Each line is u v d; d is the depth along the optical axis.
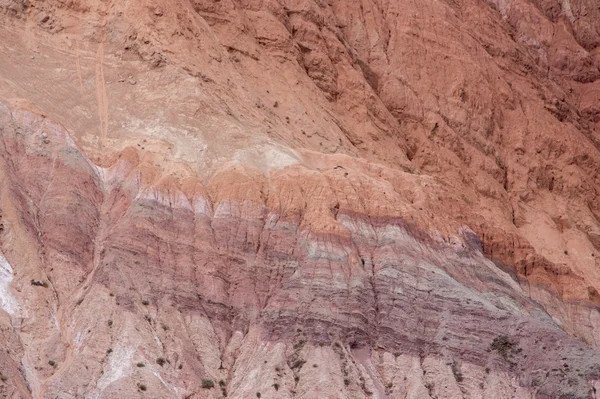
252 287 132.75
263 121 151.75
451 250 142.50
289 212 138.38
